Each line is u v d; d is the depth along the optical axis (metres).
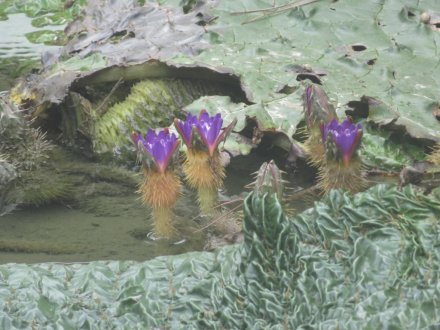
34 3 11.24
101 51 8.61
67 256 6.35
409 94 7.82
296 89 7.91
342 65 8.29
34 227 6.77
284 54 8.47
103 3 9.52
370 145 7.40
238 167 7.59
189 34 8.73
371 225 4.87
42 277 5.20
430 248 4.66
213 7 9.13
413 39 8.62
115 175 7.62
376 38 8.67
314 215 5.09
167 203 6.43
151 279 5.15
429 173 6.96
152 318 4.93
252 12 9.02
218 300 4.96
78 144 8.12
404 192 5.09
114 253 6.38
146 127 8.01
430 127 7.43
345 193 5.13
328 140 6.12
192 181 6.63
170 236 6.54
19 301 5.04
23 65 9.48
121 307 5.00
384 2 9.12
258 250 4.96
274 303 4.80
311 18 8.91
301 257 4.90
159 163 6.31
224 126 7.44
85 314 4.97
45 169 7.69
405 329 4.37
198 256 5.27
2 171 7.26
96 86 8.33
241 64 8.23
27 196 7.22
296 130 7.45
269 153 7.79
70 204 7.11
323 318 4.62
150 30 8.86
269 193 5.31
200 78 8.20
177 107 8.13
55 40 10.23
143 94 8.11
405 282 4.55
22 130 7.73
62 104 8.21
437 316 4.38
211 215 6.72
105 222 6.82
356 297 4.61
